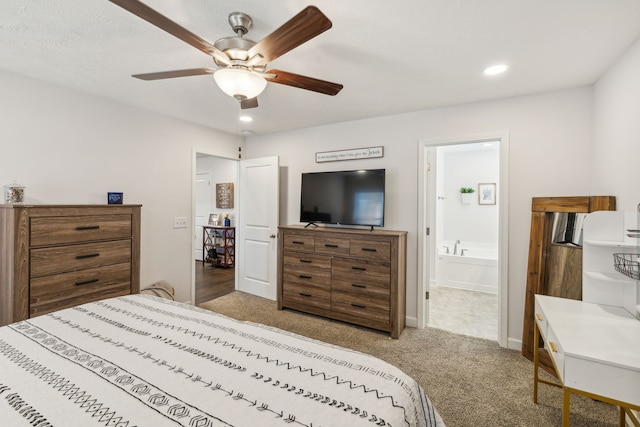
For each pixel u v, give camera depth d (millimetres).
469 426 1738
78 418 826
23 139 2275
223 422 818
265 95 2668
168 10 1480
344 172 3375
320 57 1965
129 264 2574
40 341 1276
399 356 2533
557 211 2367
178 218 3451
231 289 4496
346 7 1459
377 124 3328
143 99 2799
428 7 1462
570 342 1371
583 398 1979
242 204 4348
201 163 6852
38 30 1670
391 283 2871
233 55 1500
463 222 5391
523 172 2621
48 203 2406
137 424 808
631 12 1481
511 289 2682
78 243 2240
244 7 1457
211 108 3059
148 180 3137
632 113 1762
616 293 1842
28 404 878
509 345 2691
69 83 2428
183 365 1103
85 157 2631
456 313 3588
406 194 3170
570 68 2100
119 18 1561
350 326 3139
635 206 1724
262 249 4121
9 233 1946
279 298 3605
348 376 1048
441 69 2133
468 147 5156
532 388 2100
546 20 1561
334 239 3197
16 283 1927
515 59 1979
